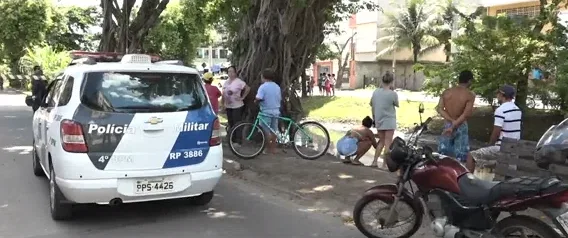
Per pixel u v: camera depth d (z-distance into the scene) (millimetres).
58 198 5816
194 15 26594
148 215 6289
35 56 35281
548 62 15203
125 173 5527
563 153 5930
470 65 15555
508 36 15383
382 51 50156
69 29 44125
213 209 6602
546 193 4008
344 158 9641
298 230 5773
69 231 5668
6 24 37406
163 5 17000
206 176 5977
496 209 4344
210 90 10531
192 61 40125
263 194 7441
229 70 10969
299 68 12078
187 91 6039
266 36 11797
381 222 5188
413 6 47500
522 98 16031
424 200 4859
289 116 11812
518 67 15320
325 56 34281
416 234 5500
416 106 23141
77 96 5609
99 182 5438
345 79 55969
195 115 5941
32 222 5969
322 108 26781
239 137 9961
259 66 11773
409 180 4965
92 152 5426
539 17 15914
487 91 15422
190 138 5859
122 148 5516
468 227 4559
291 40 11734
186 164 5840
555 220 3971
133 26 16891
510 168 6770
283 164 9250
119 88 5695
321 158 10133
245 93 10961
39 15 38188
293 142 10180
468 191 4461
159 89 5859
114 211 6426
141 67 5875
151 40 36312
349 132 9711
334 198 7012
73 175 5383
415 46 48156
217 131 6145
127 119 5551
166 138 5699
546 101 15672
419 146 5113
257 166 9148
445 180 4621
